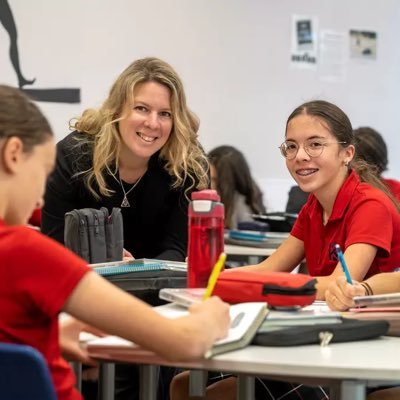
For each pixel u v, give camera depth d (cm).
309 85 597
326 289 203
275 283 175
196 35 559
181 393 242
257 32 578
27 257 128
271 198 587
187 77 559
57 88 520
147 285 198
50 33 517
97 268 214
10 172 132
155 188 293
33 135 134
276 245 417
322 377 141
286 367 140
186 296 171
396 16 620
